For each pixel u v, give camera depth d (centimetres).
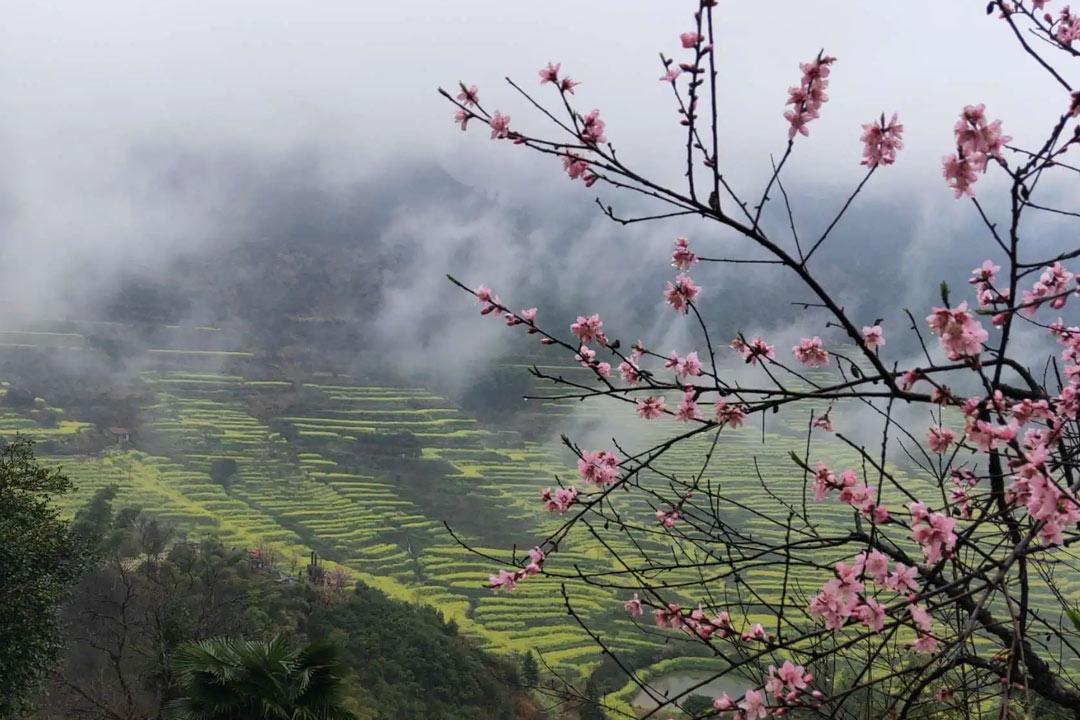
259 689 1122
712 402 401
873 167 308
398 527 8819
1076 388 326
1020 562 336
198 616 2617
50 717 2169
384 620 4212
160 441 11075
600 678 4162
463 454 11612
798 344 416
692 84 310
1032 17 338
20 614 1753
